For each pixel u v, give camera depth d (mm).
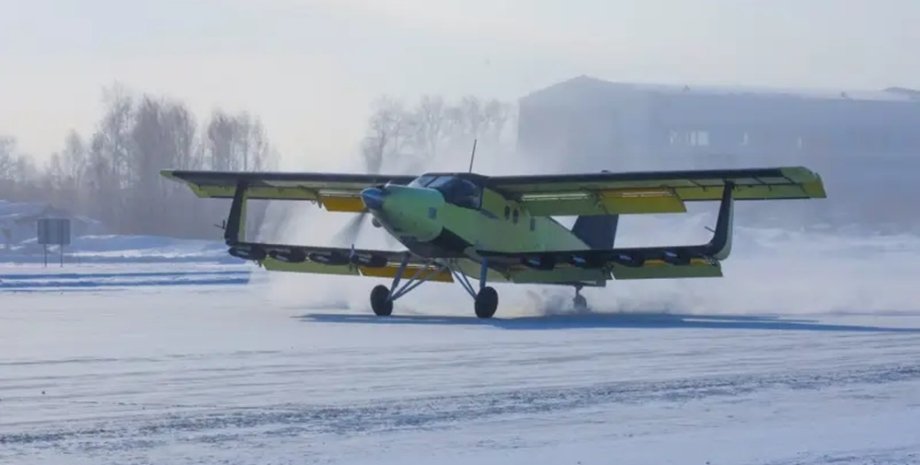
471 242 64188
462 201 63812
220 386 35406
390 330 54531
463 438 27641
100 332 53438
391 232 62906
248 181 69438
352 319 62000
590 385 35938
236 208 69375
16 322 59469
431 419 30016
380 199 61375
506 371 39125
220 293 87062
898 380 37250
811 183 60344
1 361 41688
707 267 63656
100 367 39969
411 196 61844
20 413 30594
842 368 40156
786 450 26547
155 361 41688
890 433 28578
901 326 57562
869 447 26938
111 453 25609
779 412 31359
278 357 42938
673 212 65688
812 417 30641
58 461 24781
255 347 46438
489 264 65188
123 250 185500
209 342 48469
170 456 25359
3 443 26688
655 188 64125
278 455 25594
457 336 51375
